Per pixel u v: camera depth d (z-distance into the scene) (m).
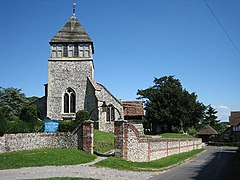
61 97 54.22
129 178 19.78
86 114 48.34
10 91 60.03
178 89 79.75
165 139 39.59
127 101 68.31
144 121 79.50
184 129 85.00
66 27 56.72
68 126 38.69
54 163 23.39
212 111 123.75
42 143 30.69
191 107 79.62
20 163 22.55
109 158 26.11
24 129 32.50
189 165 33.72
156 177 22.03
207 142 96.00
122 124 27.45
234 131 99.06
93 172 20.83
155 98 80.50
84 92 54.31
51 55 55.34
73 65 55.09
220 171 27.30
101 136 42.81
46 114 54.38
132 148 28.61
